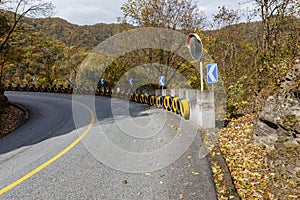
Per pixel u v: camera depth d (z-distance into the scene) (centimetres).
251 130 661
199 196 342
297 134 451
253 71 1128
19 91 4353
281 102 533
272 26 1033
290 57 795
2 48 1780
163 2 1862
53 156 555
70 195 360
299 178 370
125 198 345
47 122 1165
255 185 387
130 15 1959
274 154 450
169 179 403
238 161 489
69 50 4578
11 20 1783
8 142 773
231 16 1547
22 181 418
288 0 978
